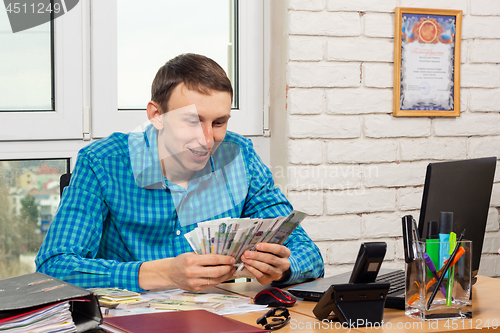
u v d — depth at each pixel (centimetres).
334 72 187
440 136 199
